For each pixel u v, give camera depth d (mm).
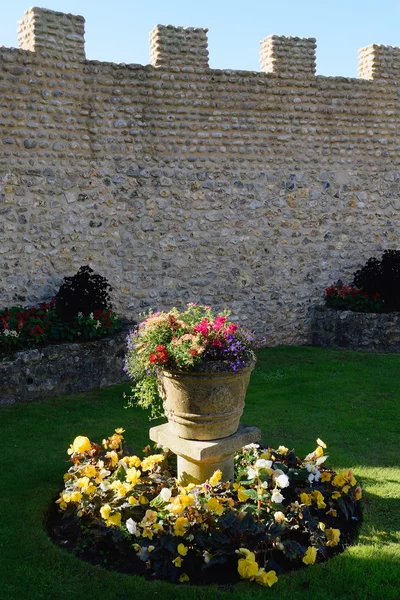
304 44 10922
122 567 4363
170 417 4789
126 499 4695
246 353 4754
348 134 11492
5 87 8875
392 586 4113
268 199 11039
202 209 10578
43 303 9172
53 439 6695
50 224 9414
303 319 11586
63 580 4172
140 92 9930
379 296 11148
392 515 5082
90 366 8578
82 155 9609
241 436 4801
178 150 10297
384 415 7598
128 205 10055
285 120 10977
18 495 5316
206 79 10328
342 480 5059
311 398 8281
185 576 4215
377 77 11516
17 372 7898
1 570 4273
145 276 10266
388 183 11938
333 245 11648
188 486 4629
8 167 9016
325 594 4043
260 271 11133
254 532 4254
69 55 9328
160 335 4766
